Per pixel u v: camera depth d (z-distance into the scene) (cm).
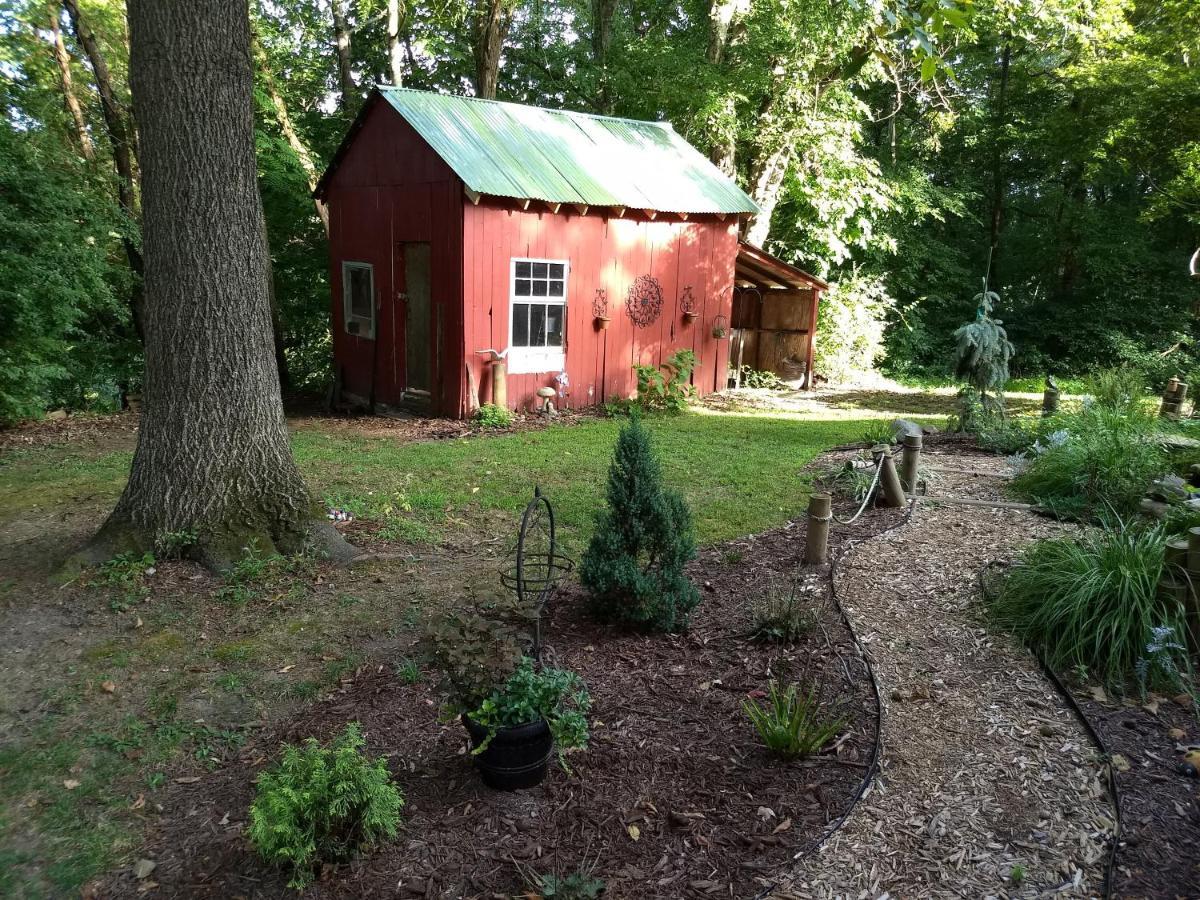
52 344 1043
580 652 414
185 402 513
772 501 696
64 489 735
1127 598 399
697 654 415
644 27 2145
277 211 1584
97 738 344
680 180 1317
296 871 260
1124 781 314
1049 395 1109
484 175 1040
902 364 1906
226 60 497
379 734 346
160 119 488
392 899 256
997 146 2062
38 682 389
